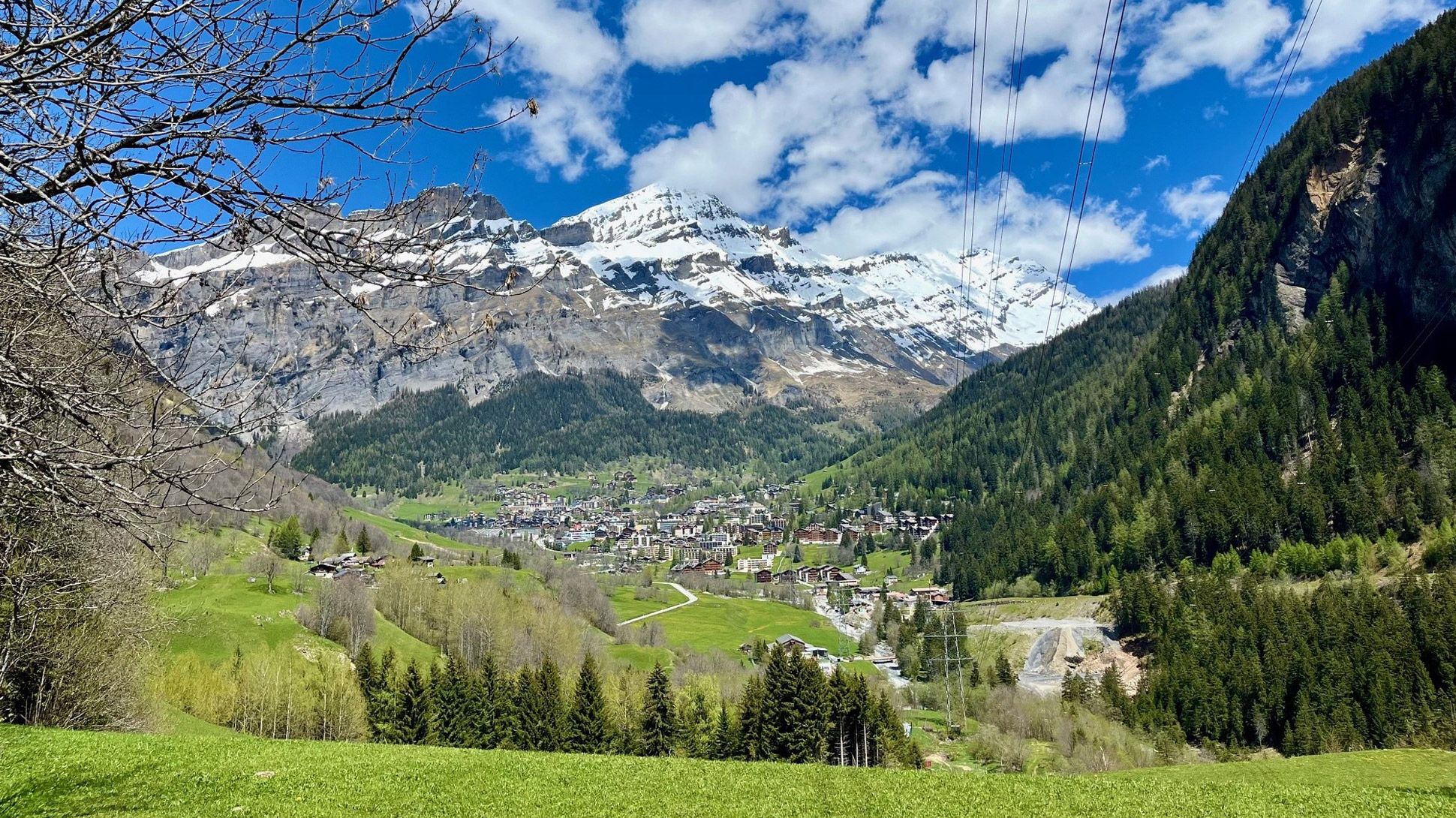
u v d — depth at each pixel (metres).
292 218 6.27
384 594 102.38
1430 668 79.69
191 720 53.59
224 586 90.06
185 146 6.25
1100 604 122.69
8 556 10.77
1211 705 84.06
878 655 126.25
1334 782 37.47
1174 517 135.25
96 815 18.06
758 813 21.16
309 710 60.72
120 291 6.41
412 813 19.81
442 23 6.27
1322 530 116.56
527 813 20.47
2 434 6.44
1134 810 21.86
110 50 6.16
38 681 33.47
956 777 26.11
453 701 63.66
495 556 184.00
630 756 29.23
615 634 126.81
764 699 62.62
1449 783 36.44
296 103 6.24
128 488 7.10
